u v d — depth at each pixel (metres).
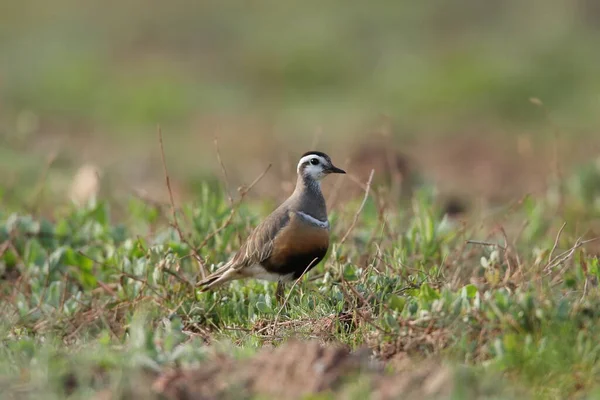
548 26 39.50
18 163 21.66
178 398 7.68
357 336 9.29
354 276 10.93
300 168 11.33
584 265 10.44
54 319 10.30
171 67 37.53
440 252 11.98
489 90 31.84
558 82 32.41
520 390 7.91
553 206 16.56
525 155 25.30
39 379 7.91
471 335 8.81
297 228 11.12
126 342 9.37
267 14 43.69
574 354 8.34
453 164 24.92
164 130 29.78
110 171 22.38
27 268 12.12
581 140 26.95
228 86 34.97
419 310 9.20
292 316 10.25
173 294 10.99
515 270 10.69
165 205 14.45
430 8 43.00
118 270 11.12
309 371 7.92
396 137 26.89
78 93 33.19
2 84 34.16
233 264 11.20
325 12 43.03
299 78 35.47
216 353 8.54
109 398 7.63
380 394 7.67
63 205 17.34
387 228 12.52
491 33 40.06
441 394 7.64
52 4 45.56
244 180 21.00
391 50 38.38
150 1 45.50
